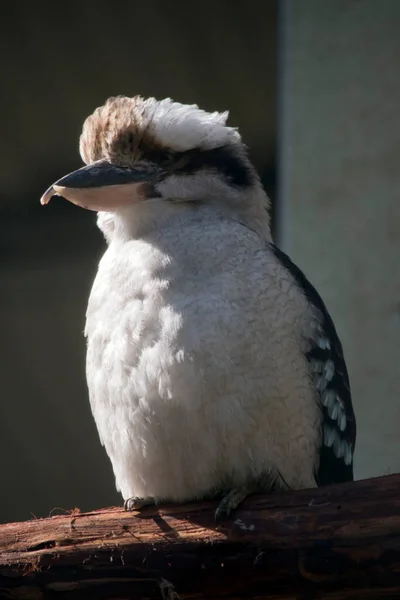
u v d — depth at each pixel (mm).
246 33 9664
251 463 5387
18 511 12266
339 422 5875
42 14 9531
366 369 7859
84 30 9719
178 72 10211
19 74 10234
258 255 5566
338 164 8023
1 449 12078
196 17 9500
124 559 4941
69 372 11758
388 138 7957
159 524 5004
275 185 10477
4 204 11094
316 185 8047
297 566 4836
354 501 4824
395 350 7840
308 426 5586
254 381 5324
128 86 10398
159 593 4941
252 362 5320
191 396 5277
